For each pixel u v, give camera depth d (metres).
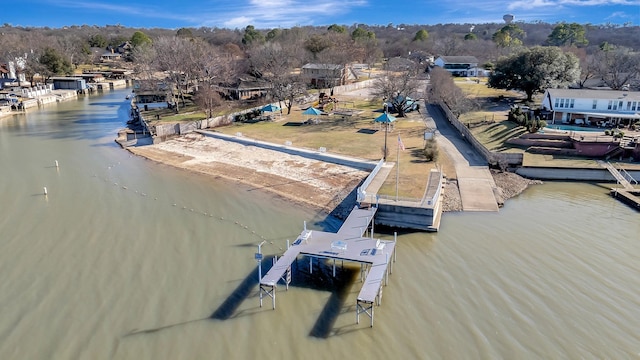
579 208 38.25
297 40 132.12
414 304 24.97
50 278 27.41
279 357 21.14
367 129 62.78
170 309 24.53
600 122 60.59
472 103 70.38
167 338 22.36
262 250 30.78
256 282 27.09
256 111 71.25
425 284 26.83
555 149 49.06
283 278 27.52
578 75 77.38
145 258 29.72
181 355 21.27
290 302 25.30
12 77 119.50
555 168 45.28
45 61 119.06
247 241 32.12
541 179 45.66
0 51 127.25
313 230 32.62
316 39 123.94
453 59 125.00
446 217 36.19
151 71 98.06
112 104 98.94
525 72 76.00
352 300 25.58
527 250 30.77
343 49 117.31
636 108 60.31
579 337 22.38
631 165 45.50
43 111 89.94
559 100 62.31
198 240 32.25
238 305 24.92
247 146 55.81
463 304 24.94
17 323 23.45
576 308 24.53
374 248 28.25
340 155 49.84
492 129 58.56
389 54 159.50
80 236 32.88
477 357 21.14
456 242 31.98
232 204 38.88
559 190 42.72
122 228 34.22
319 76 100.19
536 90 78.56
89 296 25.66
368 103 83.56
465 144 54.75
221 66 89.25
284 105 81.44
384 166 45.56
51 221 35.50
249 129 64.06
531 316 23.91
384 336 22.53
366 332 22.84
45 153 56.53
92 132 69.00
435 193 35.50
